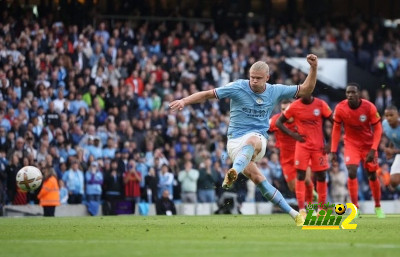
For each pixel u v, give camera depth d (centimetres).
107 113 2875
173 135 2927
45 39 2981
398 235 1062
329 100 3541
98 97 2886
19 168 2509
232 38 3581
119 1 3466
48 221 1727
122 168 2652
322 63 3541
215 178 2786
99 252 822
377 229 1211
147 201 2692
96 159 2630
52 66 2936
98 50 3052
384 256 765
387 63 3669
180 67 3203
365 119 1855
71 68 2966
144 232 1164
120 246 898
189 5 3756
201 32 3450
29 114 2728
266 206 2745
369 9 4234
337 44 3703
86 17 3281
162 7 3653
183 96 3077
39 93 2805
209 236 1059
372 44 3734
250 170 1320
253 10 3944
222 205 2705
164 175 2703
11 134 2572
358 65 3697
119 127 2839
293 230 1188
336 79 3550
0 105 2656
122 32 3222
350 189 1922
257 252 808
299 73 3416
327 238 1009
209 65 3262
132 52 3194
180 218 1902
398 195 2988
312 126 1888
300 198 1869
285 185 2791
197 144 2911
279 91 1312
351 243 927
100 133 2786
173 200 2750
